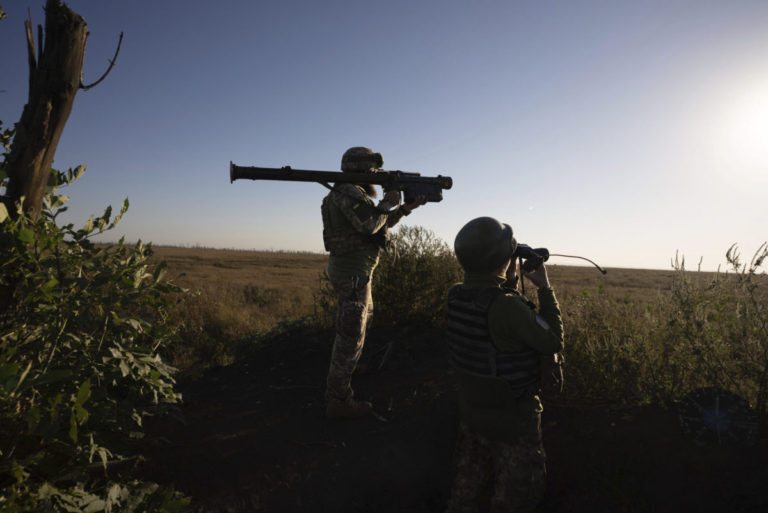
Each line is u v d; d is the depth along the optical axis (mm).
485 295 1672
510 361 1645
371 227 2680
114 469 2383
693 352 2576
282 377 4074
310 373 4102
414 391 3406
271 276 23375
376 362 4145
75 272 2170
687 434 2236
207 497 2369
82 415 1602
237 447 2824
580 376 2980
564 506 2145
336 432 2953
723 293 2676
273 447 2814
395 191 2709
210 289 11781
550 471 2311
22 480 1621
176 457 2709
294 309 9320
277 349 4887
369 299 2990
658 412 2543
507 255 1722
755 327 2469
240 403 3553
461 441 1914
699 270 2750
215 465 2633
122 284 2164
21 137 2057
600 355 2922
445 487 2420
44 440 1634
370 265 2895
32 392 1921
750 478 1955
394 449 2723
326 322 5496
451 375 3619
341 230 2811
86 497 1695
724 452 2123
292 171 2578
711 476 2031
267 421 3176
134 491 1951
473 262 1710
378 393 3467
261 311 9781
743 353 2461
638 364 2764
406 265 5070
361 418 3098
